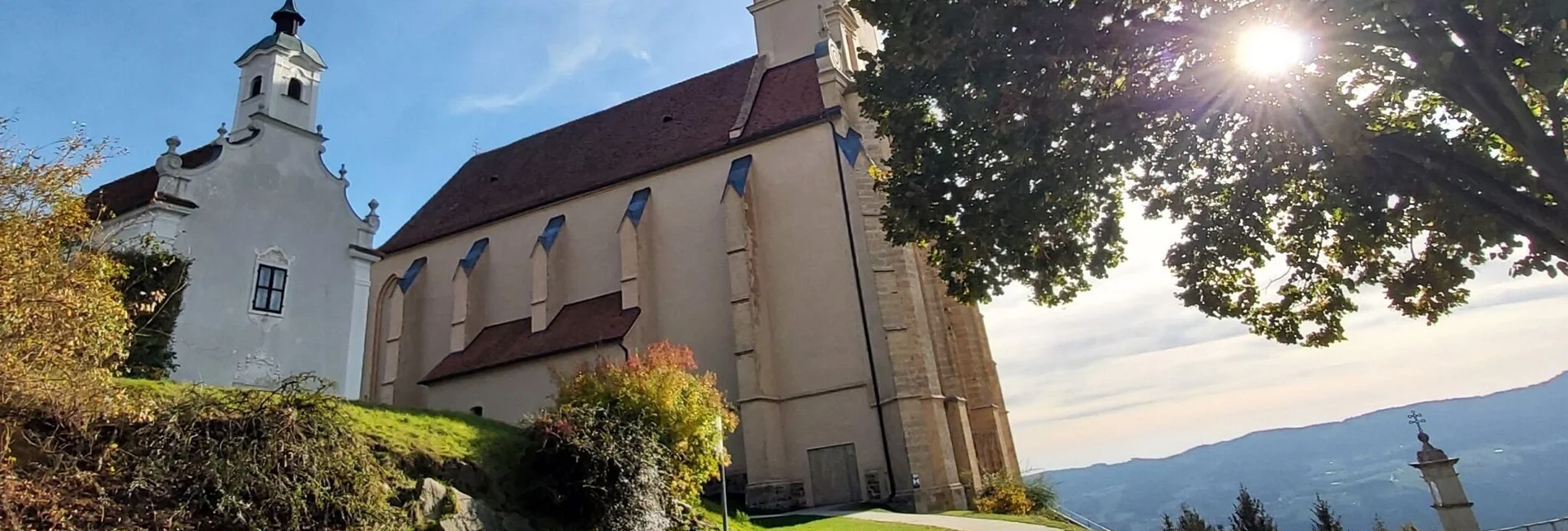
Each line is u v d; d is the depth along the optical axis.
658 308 31.36
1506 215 10.38
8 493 7.92
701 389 17.23
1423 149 10.74
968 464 28.00
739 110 34.75
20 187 9.23
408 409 15.24
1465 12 8.70
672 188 33.00
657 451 15.09
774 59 37.88
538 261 33.03
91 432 8.97
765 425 27.36
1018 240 12.90
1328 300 15.02
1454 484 20.34
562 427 13.66
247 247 21.89
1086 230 14.27
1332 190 12.34
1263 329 15.53
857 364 27.70
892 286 27.58
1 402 8.32
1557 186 8.87
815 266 29.36
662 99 39.59
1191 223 14.73
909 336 26.97
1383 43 8.91
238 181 22.17
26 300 8.41
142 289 16.36
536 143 43.09
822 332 28.55
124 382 11.29
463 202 41.44
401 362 35.56
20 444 8.47
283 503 9.27
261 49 24.89
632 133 38.41
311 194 24.08
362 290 24.73
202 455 9.19
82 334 8.98
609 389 16.25
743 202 29.73
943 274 13.91
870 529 19.61
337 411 10.77
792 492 27.28
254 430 9.60
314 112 25.28
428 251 38.91
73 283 9.02
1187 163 12.90
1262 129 10.84
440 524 11.20
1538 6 7.54
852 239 29.02
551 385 28.61
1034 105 10.85
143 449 9.10
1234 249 14.41
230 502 8.91
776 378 28.75
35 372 8.45
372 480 10.59
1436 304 14.13
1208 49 10.02
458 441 13.58
